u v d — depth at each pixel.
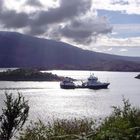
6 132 12.52
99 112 95.56
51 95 166.75
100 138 7.05
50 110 101.94
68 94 171.75
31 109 102.81
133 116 8.06
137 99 134.88
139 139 6.83
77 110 102.81
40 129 9.27
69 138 7.98
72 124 9.37
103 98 146.75
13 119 12.66
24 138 9.41
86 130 8.85
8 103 12.78
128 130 7.09
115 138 6.93
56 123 9.43
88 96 158.50
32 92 184.25
